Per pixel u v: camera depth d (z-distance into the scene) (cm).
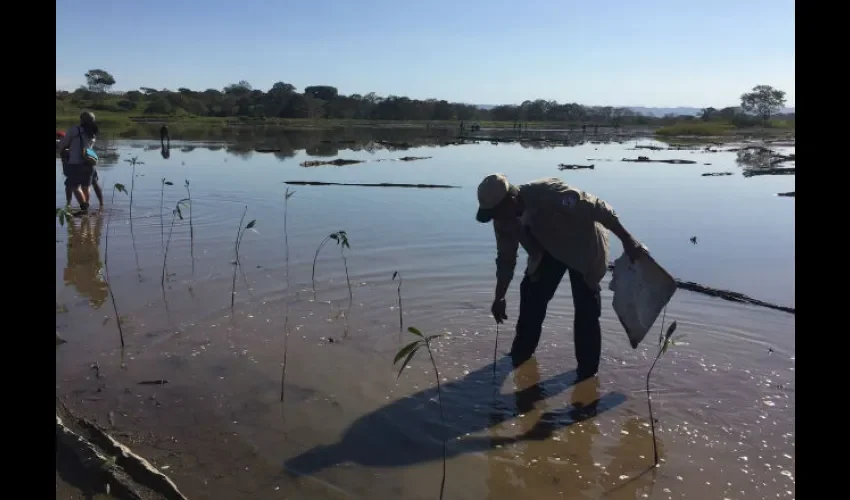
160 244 887
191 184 1512
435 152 2862
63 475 362
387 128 6078
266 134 4416
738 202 1362
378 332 585
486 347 561
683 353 546
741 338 575
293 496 350
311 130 5328
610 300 680
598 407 458
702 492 358
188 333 569
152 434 410
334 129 5641
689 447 405
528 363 531
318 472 373
